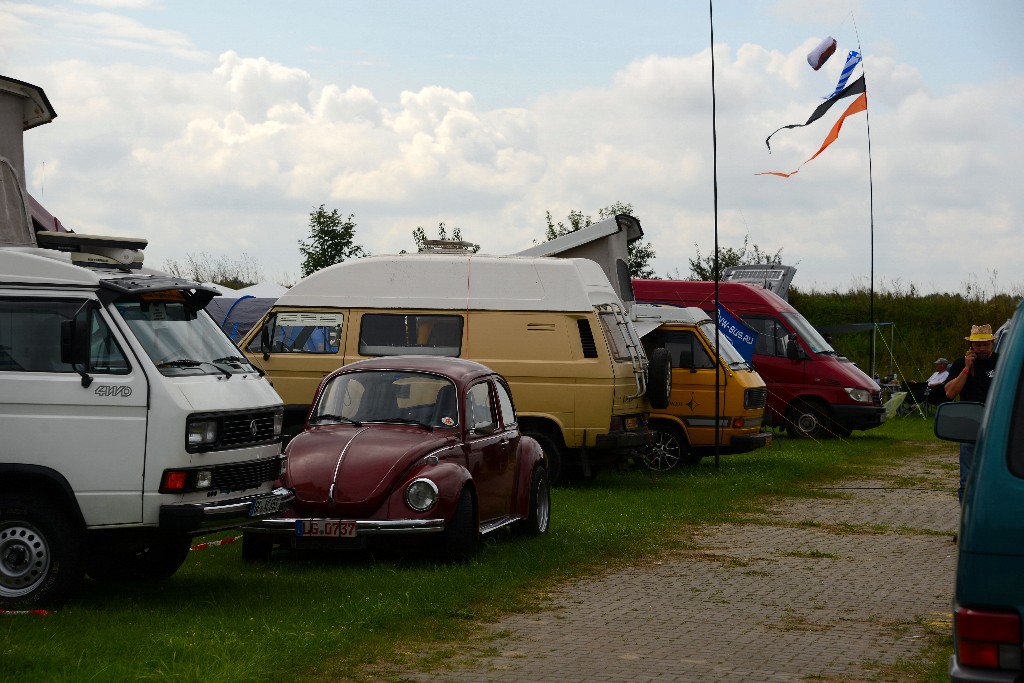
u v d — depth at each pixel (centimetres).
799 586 1083
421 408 1182
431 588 992
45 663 722
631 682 740
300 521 1062
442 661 784
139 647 767
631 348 1867
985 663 448
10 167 1222
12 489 899
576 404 1764
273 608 912
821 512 1616
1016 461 457
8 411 896
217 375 965
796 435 2702
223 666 717
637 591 1046
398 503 1069
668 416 2077
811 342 2711
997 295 4716
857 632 895
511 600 984
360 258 1833
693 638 868
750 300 2722
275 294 2759
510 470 1268
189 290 984
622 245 2150
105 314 916
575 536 1324
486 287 1797
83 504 891
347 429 1166
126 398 896
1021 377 470
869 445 2602
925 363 4356
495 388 1286
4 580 890
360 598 949
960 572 459
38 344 911
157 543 954
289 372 1795
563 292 1781
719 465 2166
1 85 1555
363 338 1792
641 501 1653
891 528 1472
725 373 2072
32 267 924
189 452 904
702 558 1230
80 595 962
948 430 612
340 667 760
